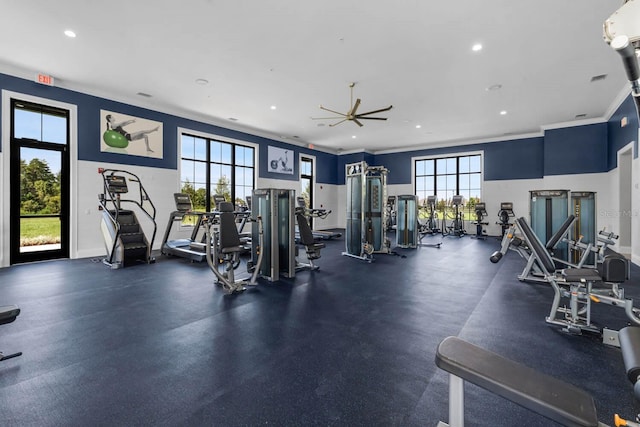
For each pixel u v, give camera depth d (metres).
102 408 1.70
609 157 7.55
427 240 9.29
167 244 6.42
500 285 4.22
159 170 7.12
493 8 3.48
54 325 2.80
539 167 9.37
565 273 2.71
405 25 3.83
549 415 0.84
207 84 5.75
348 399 1.78
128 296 3.67
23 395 1.80
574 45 4.27
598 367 2.14
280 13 3.62
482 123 8.39
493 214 10.20
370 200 6.82
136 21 3.79
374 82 5.60
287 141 10.55
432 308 3.30
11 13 3.62
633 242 5.79
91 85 5.83
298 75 5.30
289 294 3.79
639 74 0.92
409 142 11.05
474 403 1.76
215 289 3.98
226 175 8.81
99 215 6.20
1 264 5.12
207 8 3.53
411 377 2.01
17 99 5.20
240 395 1.82
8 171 5.15
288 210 4.66
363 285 4.22
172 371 2.07
